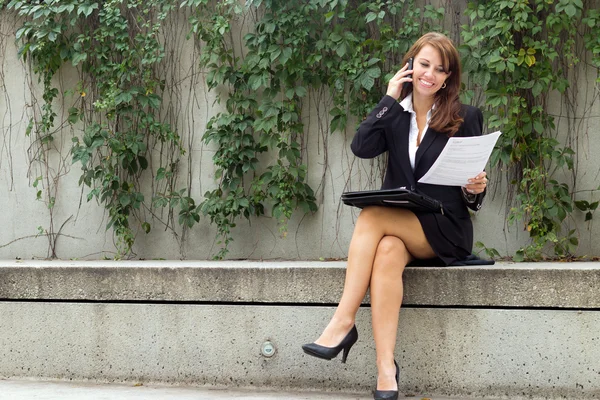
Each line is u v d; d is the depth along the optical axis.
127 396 3.51
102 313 3.89
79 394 3.56
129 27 5.00
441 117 3.51
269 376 3.72
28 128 5.06
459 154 3.26
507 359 3.48
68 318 3.93
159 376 3.83
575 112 4.51
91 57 5.03
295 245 4.85
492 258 4.50
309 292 3.67
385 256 3.29
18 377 3.98
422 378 3.55
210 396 3.52
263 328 3.72
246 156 4.79
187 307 3.80
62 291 3.93
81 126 5.12
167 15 4.99
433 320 3.54
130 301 3.89
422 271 3.53
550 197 4.44
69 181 5.16
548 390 3.45
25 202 5.21
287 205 4.70
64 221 5.16
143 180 5.05
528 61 4.29
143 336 3.85
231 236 4.94
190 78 4.97
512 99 4.39
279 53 4.58
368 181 4.74
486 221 4.62
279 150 4.79
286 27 4.62
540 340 3.46
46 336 3.95
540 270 3.45
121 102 4.93
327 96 4.77
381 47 4.56
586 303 3.41
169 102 5.00
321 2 4.49
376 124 3.55
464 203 3.62
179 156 5.00
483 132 4.59
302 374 3.68
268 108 4.66
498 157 4.41
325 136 4.78
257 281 3.72
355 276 3.29
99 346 3.89
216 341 3.77
